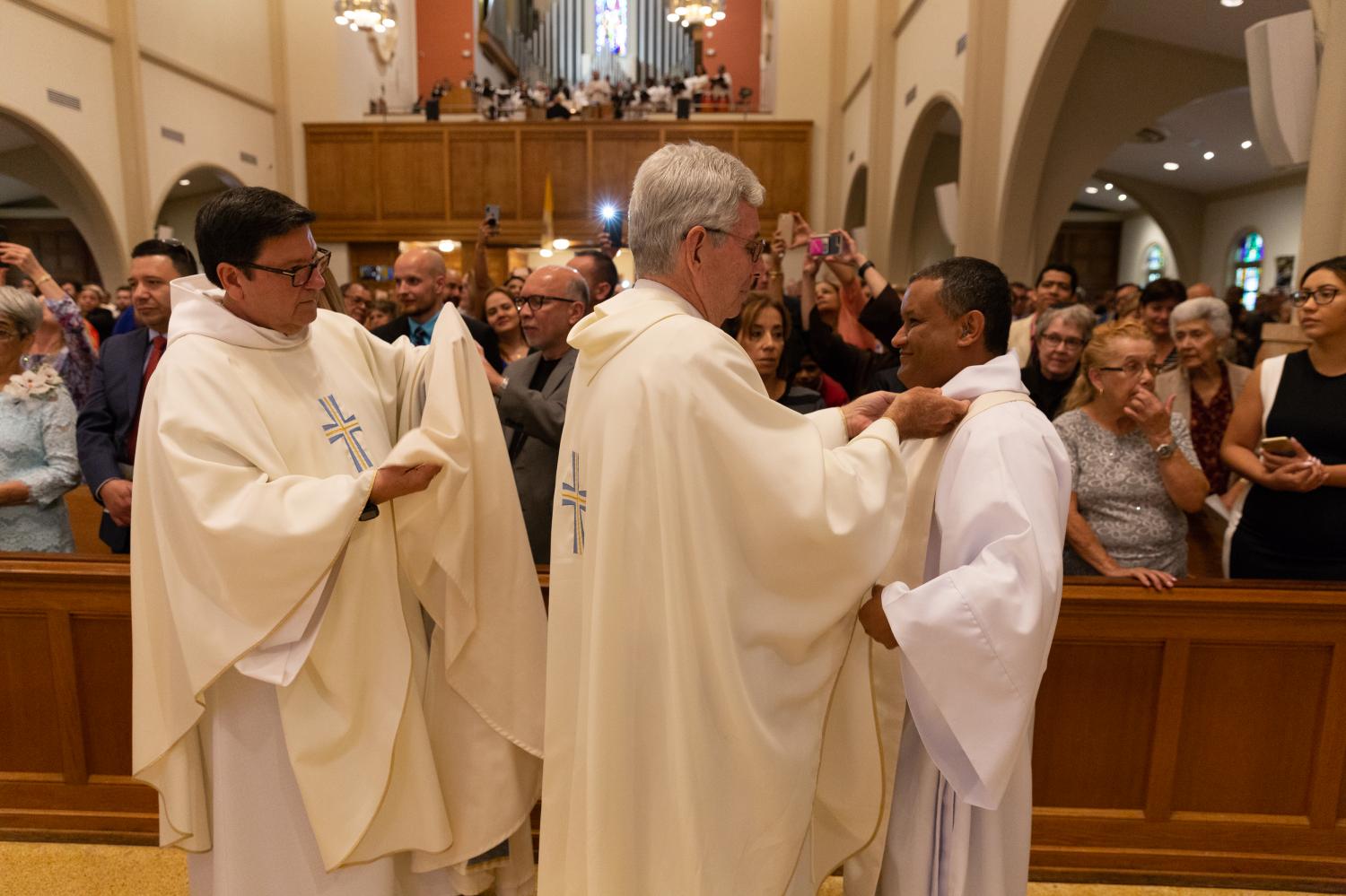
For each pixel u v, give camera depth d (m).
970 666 1.31
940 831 1.55
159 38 10.75
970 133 7.23
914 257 13.84
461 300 5.42
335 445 1.70
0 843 2.37
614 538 1.31
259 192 1.58
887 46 10.44
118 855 2.33
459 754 1.78
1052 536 1.36
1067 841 2.29
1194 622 2.16
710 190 1.36
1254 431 2.55
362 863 1.64
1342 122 3.03
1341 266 2.32
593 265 3.03
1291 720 2.21
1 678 2.32
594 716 1.33
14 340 2.61
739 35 15.38
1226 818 2.25
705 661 1.32
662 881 1.35
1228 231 15.10
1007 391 1.50
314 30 13.36
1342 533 2.34
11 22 8.59
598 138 13.22
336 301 2.05
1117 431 2.38
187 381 1.54
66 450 2.62
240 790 1.63
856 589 1.34
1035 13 6.40
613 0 18.31
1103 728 2.25
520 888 1.92
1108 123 7.90
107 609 2.27
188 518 1.48
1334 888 2.25
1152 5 7.11
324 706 1.62
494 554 1.72
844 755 1.54
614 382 1.35
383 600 1.66
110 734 2.34
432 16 16.23
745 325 2.65
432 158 13.34
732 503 1.33
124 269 10.29
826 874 1.60
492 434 1.71
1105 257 18.91
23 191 15.00
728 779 1.36
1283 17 3.28
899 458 1.40
